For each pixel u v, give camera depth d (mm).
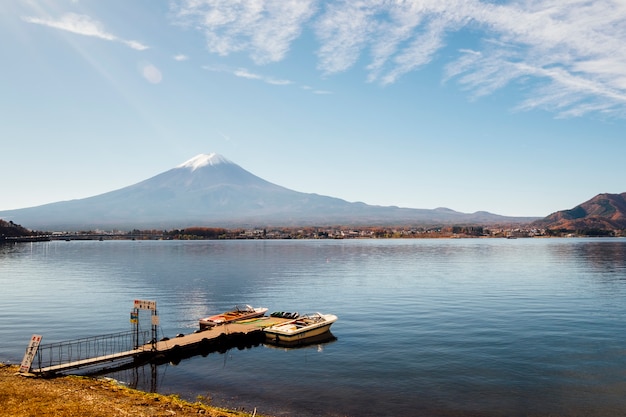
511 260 158125
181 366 39719
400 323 55000
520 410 29453
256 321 55406
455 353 41938
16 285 92312
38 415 24203
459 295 77375
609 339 46562
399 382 34625
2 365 36406
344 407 30031
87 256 183375
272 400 31312
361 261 156875
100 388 30906
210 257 178250
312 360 41000
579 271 117688
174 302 72500
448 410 29500
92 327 54156
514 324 53688
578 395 31875
